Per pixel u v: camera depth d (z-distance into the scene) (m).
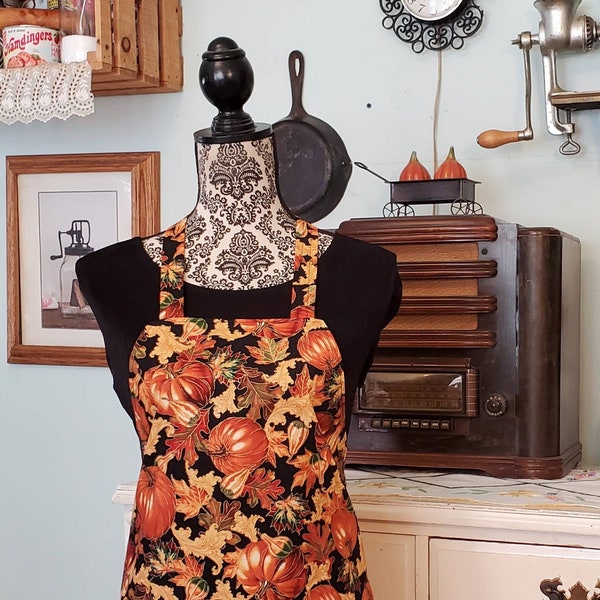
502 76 1.89
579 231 1.84
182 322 1.15
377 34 1.97
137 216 2.13
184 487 1.10
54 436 2.22
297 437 1.10
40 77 1.84
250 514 1.08
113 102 2.16
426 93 1.94
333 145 1.83
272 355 1.12
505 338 1.54
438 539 1.39
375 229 1.59
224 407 1.11
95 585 2.20
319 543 1.10
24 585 2.26
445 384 1.56
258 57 2.06
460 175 1.73
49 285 2.21
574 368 1.71
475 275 1.54
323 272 1.17
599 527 1.30
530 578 1.35
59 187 2.20
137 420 1.15
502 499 1.40
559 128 1.80
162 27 2.03
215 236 1.19
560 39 1.75
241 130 1.18
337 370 1.13
